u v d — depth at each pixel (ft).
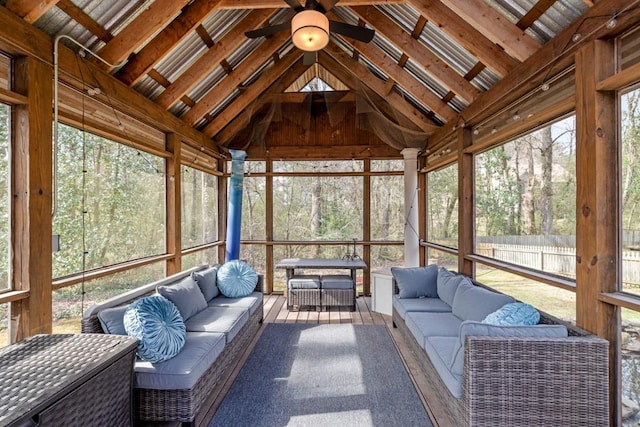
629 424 6.97
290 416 8.02
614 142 7.25
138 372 7.39
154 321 7.74
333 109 19.33
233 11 12.80
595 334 7.30
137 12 9.95
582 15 7.64
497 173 12.21
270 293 20.89
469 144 14.12
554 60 8.45
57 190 8.69
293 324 14.74
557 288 9.07
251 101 18.29
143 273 13.29
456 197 15.99
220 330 9.72
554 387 6.46
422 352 9.64
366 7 13.09
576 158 7.84
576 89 7.79
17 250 7.75
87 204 10.39
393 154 20.36
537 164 10.00
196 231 18.12
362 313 16.48
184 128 15.60
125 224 12.22
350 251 20.88
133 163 12.72
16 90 7.77
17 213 7.78
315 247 21.06
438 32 12.06
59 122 9.32
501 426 6.47
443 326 10.03
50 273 8.27
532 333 6.77
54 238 8.46
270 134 20.92
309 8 8.41
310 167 21.04
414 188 18.95
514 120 10.87
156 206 14.21
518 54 9.55
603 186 7.27
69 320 9.53
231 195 19.13
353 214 20.92
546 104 9.36
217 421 7.82
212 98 15.87
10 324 7.73
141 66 11.29
